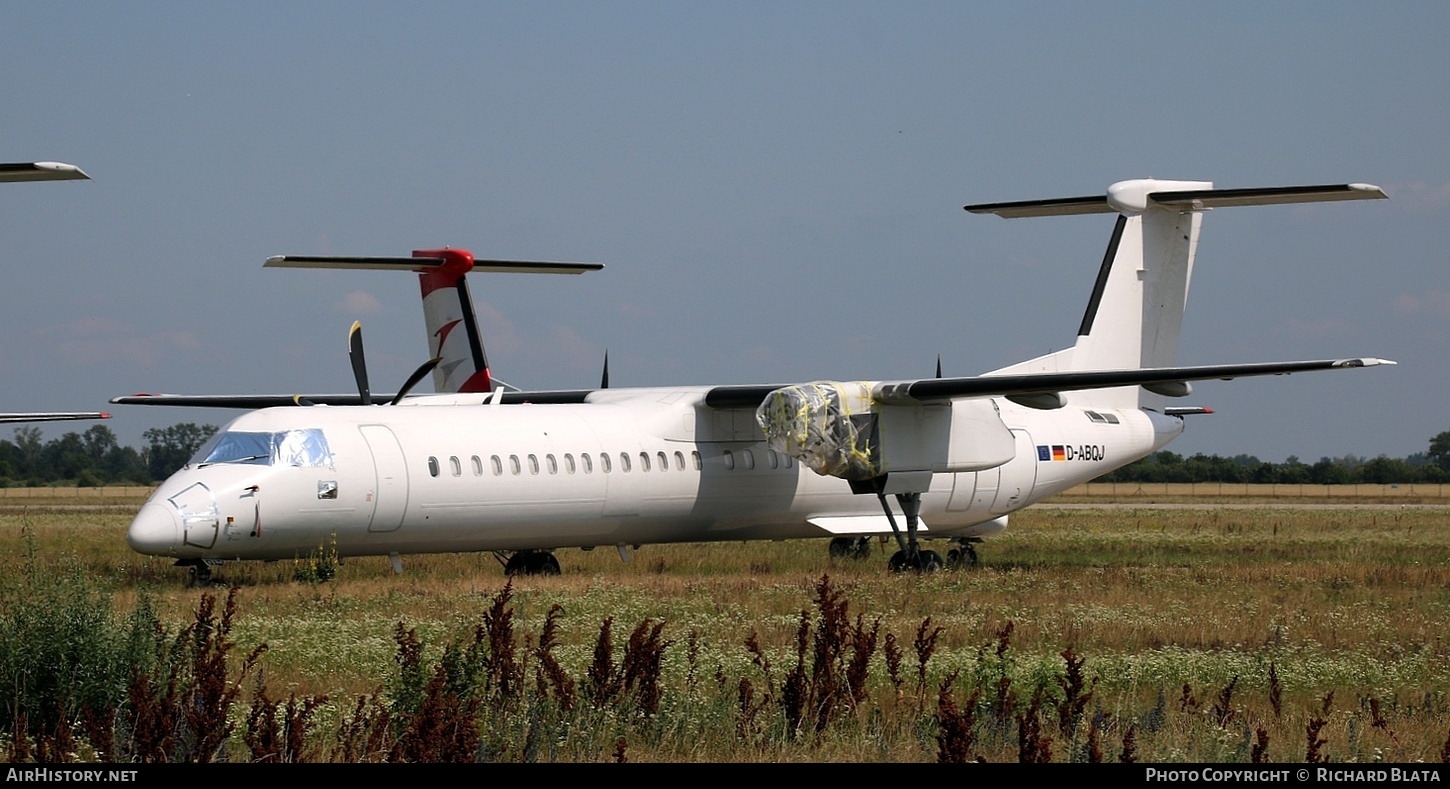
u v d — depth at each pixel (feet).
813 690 139.23
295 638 189.47
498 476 290.76
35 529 487.20
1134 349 372.99
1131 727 123.95
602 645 139.33
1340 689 168.25
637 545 329.52
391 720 126.00
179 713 117.39
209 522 256.73
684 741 129.29
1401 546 439.22
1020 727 124.47
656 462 317.22
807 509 342.64
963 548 360.28
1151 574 311.88
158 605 219.41
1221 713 144.36
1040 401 317.22
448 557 346.54
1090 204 355.77
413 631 142.31
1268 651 194.49
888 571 323.57
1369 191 313.32
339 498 270.26
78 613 135.33
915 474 317.01
